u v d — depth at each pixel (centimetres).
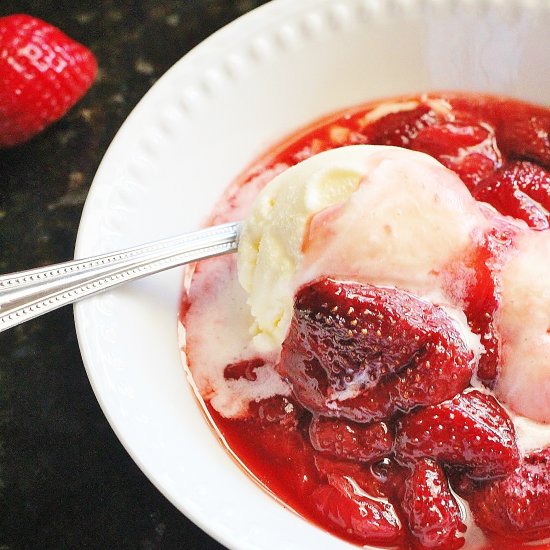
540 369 27
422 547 27
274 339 29
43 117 33
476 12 31
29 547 29
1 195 33
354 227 27
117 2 36
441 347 27
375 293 27
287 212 28
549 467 27
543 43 31
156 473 26
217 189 31
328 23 31
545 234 29
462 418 27
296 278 28
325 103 32
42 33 33
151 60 35
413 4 31
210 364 29
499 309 28
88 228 29
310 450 28
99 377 27
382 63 31
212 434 29
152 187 30
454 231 28
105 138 34
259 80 31
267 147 32
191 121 30
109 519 29
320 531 27
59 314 32
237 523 26
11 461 30
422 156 29
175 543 29
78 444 30
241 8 35
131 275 28
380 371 27
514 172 30
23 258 33
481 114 32
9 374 31
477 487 27
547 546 27
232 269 30
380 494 27
